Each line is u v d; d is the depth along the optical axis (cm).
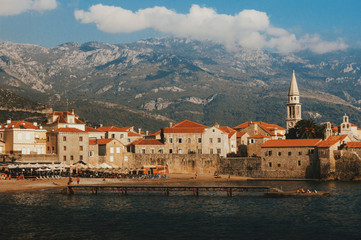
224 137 19850
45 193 13300
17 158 16888
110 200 12288
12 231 8519
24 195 12838
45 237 8138
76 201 12006
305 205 11225
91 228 8806
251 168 18325
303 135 19525
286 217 9800
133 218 9744
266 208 10875
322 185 15325
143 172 18450
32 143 18600
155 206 11288
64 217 9788
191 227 8906
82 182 15350
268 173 18012
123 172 17762
